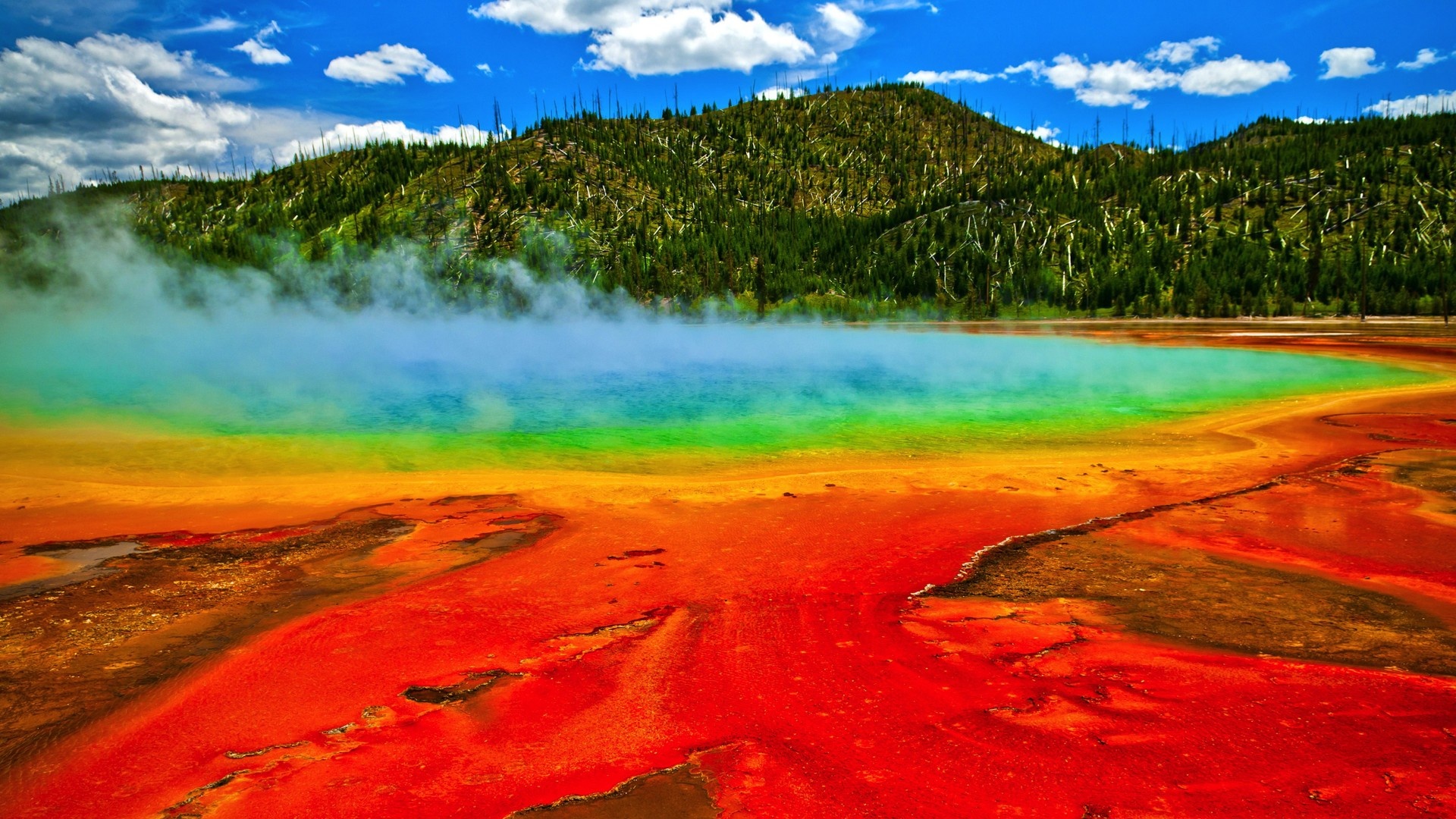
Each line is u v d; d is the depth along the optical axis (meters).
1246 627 6.75
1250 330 63.69
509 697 5.70
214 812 4.31
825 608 7.48
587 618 7.31
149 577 8.44
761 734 5.11
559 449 16.19
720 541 9.82
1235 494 11.82
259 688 5.87
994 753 4.78
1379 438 16.62
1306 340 49.06
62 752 4.96
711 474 13.84
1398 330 59.78
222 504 11.78
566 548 9.58
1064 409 21.69
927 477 13.31
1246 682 5.66
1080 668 5.99
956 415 20.67
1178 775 4.49
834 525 10.48
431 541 9.89
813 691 5.73
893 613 7.30
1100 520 10.54
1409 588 7.67
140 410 21.56
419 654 6.50
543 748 4.98
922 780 4.52
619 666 6.23
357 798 4.43
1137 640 6.51
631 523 10.66
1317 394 24.58
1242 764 4.59
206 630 7.00
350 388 27.66
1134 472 13.54
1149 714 5.23
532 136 175.25
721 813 4.23
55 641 6.73
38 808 4.39
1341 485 12.21
